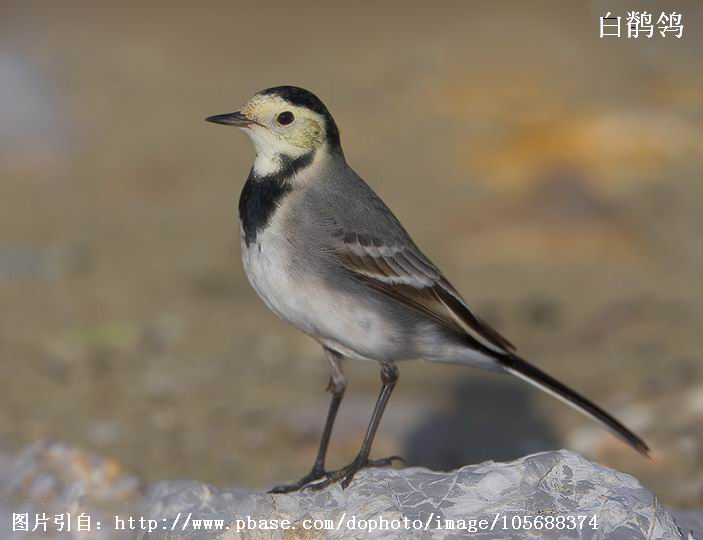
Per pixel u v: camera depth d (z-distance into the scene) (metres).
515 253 17.73
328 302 8.37
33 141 22.55
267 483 10.78
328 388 8.72
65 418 12.09
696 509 9.41
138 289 16.58
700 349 14.27
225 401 12.83
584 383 13.38
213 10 32.56
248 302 16.38
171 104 24.97
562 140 21.36
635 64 26.28
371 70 26.89
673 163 20.84
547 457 7.23
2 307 15.66
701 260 17.48
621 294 16.22
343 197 8.54
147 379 13.41
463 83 25.33
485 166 20.88
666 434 11.97
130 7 32.56
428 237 18.25
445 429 12.23
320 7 32.69
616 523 6.72
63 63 27.11
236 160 22.33
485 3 32.12
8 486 8.38
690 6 27.81
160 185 21.09
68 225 19.14
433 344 8.70
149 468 11.03
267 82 26.39
